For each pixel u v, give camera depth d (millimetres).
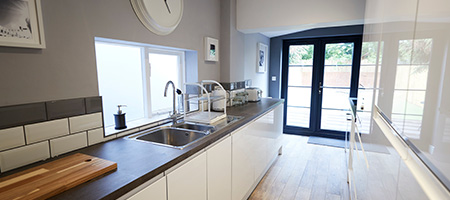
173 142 1839
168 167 1156
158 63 2148
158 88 2182
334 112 4391
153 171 1064
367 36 1680
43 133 1166
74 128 1302
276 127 3104
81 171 992
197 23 2354
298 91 4613
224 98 2182
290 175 2826
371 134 1151
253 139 2279
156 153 1273
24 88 1089
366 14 1891
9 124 1045
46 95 1171
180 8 2037
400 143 684
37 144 1146
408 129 608
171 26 1931
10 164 1057
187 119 2035
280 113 3281
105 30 1438
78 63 1304
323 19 2488
